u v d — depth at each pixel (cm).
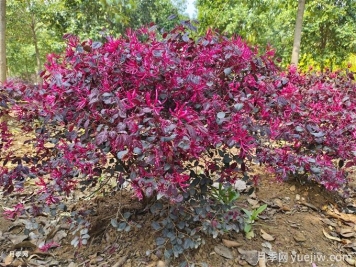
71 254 177
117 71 151
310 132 190
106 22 796
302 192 240
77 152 151
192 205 174
